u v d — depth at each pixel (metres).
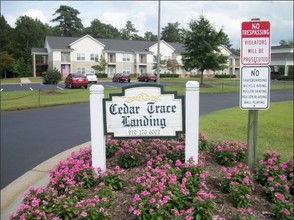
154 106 4.70
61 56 57.69
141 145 5.64
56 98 22.17
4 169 7.09
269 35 4.55
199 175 4.12
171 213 3.40
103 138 4.75
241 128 10.18
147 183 3.76
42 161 7.59
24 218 3.32
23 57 54.31
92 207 3.32
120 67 63.94
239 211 3.41
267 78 4.62
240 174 4.18
